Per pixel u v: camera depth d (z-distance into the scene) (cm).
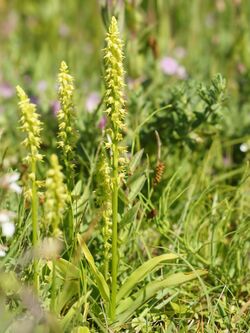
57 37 622
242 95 440
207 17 620
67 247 243
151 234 297
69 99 238
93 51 588
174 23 606
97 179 234
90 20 646
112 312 234
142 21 431
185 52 558
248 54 517
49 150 354
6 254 242
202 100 345
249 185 327
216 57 540
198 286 273
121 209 266
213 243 285
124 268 265
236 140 376
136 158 268
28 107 204
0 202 262
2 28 632
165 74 477
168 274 267
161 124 343
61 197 199
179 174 334
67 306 243
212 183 331
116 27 211
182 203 319
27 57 574
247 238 284
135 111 358
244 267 280
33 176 210
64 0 668
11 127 415
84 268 250
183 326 244
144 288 237
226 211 301
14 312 214
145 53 418
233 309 257
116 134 221
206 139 360
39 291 229
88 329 223
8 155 369
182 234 298
